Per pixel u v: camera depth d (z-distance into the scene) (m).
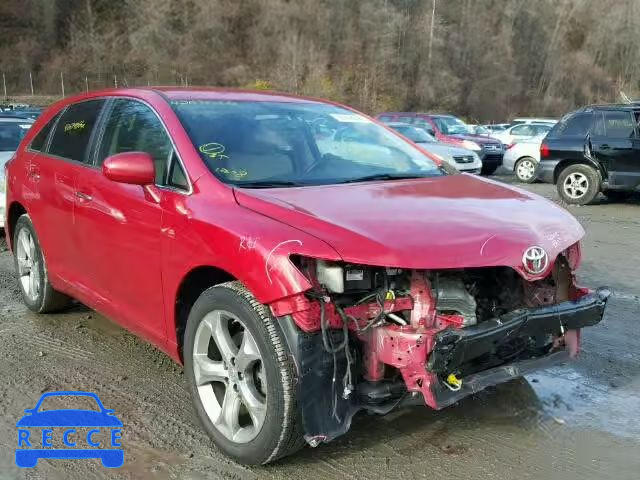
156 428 3.48
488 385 3.01
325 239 2.80
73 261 4.48
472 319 3.03
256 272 2.85
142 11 66.56
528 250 2.97
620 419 3.62
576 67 76.12
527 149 17.17
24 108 24.31
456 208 3.27
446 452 3.25
